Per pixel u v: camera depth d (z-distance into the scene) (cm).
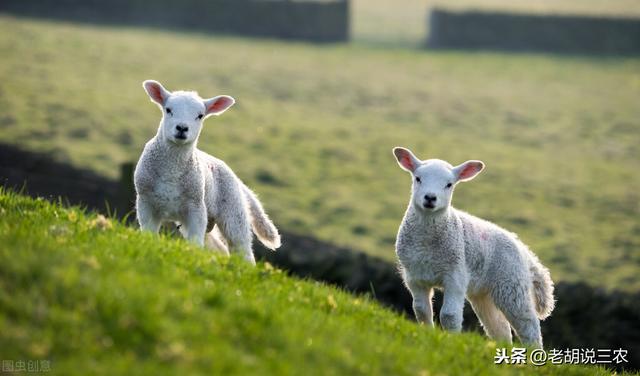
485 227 1079
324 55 5981
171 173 1052
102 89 4194
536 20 6556
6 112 3462
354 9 7781
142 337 675
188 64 5156
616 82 5744
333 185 3284
